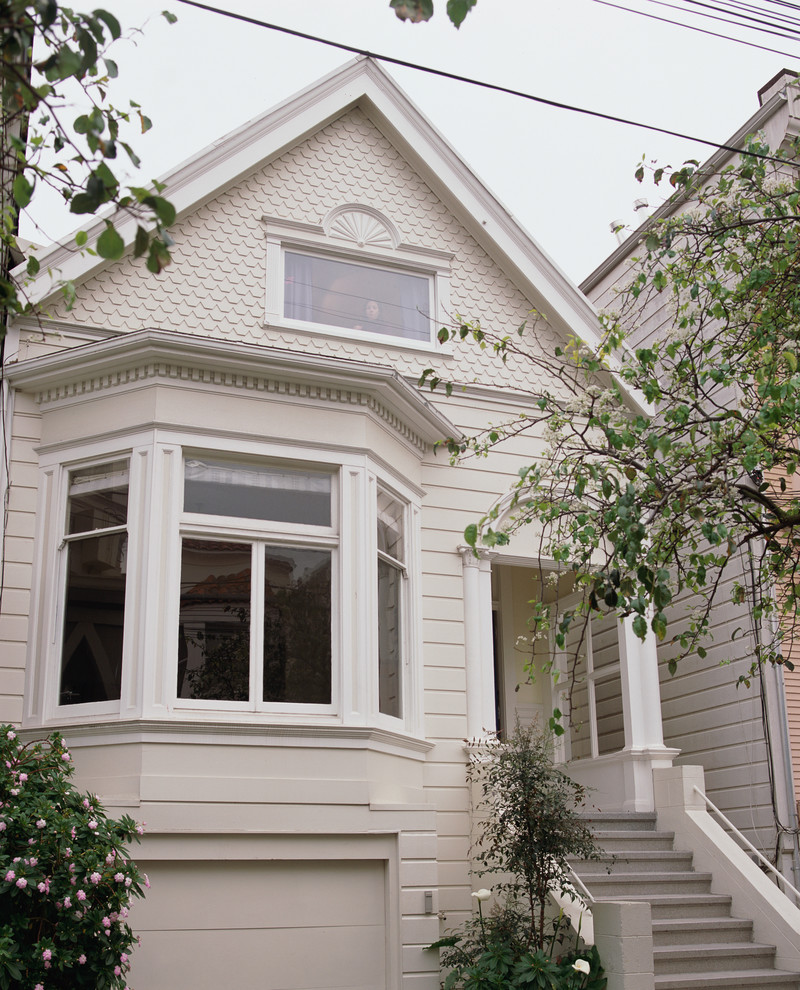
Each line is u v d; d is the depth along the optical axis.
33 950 6.29
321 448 9.47
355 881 8.71
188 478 9.02
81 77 4.72
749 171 8.40
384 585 9.99
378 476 9.89
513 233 11.91
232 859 8.22
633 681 11.29
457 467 11.11
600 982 7.87
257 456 9.23
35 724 8.60
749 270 8.39
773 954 9.27
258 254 10.65
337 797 8.64
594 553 11.61
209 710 8.52
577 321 12.02
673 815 10.61
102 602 8.81
